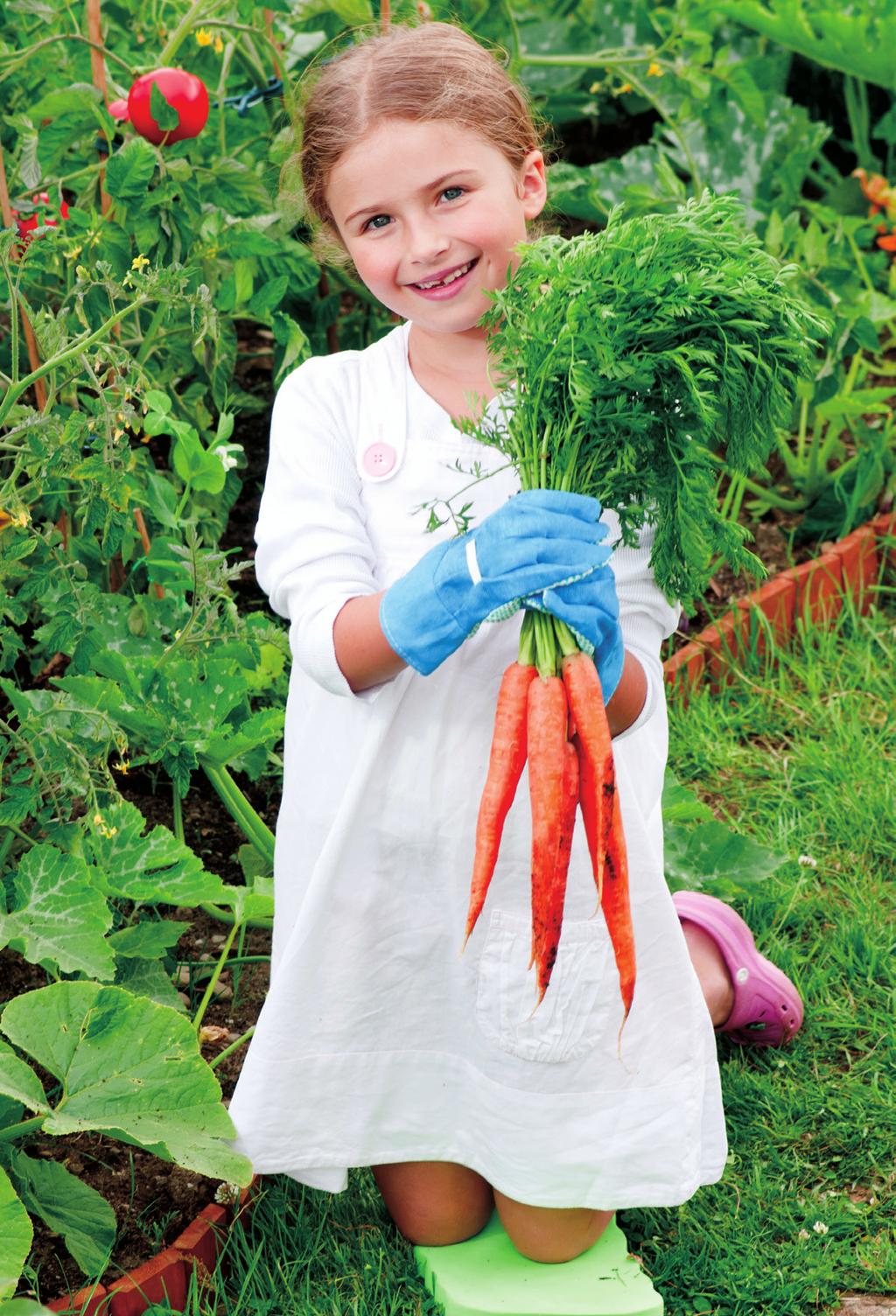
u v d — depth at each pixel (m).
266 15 2.94
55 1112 1.80
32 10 2.72
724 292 1.47
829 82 5.02
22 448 2.15
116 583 2.98
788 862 2.71
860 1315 1.93
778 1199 2.09
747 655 3.30
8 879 2.08
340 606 1.67
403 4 3.11
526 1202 1.87
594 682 1.54
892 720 3.10
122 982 2.16
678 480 1.56
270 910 2.20
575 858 1.75
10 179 2.90
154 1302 1.92
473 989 1.81
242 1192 2.05
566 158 4.92
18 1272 1.69
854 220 3.76
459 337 1.72
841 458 3.81
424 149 1.57
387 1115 1.90
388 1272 1.97
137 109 2.50
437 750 1.72
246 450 3.64
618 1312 1.87
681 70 3.66
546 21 4.55
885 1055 2.31
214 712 2.28
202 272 2.78
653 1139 1.85
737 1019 2.28
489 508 1.72
